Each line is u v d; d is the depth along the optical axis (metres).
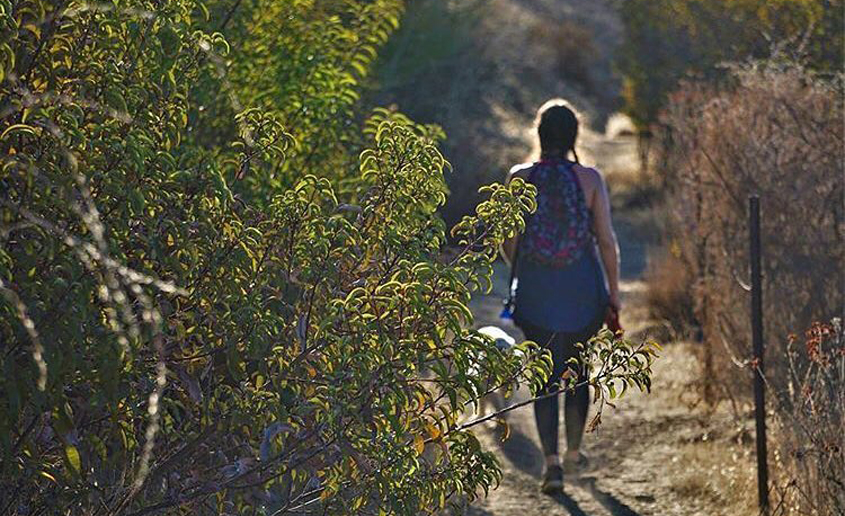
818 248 10.94
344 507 5.73
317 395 5.62
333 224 5.64
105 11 5.34
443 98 27.05
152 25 5.38
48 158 5.04
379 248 5.91
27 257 4.88
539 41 52.19
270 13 9.31
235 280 5.46
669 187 20.94
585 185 10.25
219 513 5.70
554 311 10.20
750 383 11.73
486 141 27.92
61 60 5.45
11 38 5.01
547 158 10.40
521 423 12.20
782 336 11.02
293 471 5.75
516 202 6.15
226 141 8.55
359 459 5.55
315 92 9.12
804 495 8.05
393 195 5.93
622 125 43.81
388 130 6.01
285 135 5.93
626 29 30.42
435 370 5.61
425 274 5.56
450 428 5.84
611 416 12.41
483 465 6.31
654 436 11.69
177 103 5.55
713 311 12.28
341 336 5.64
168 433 5.71
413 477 5.73
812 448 8.16
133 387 5.39
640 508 9.80
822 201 10.98
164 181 5.29
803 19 17.66
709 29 24.19
